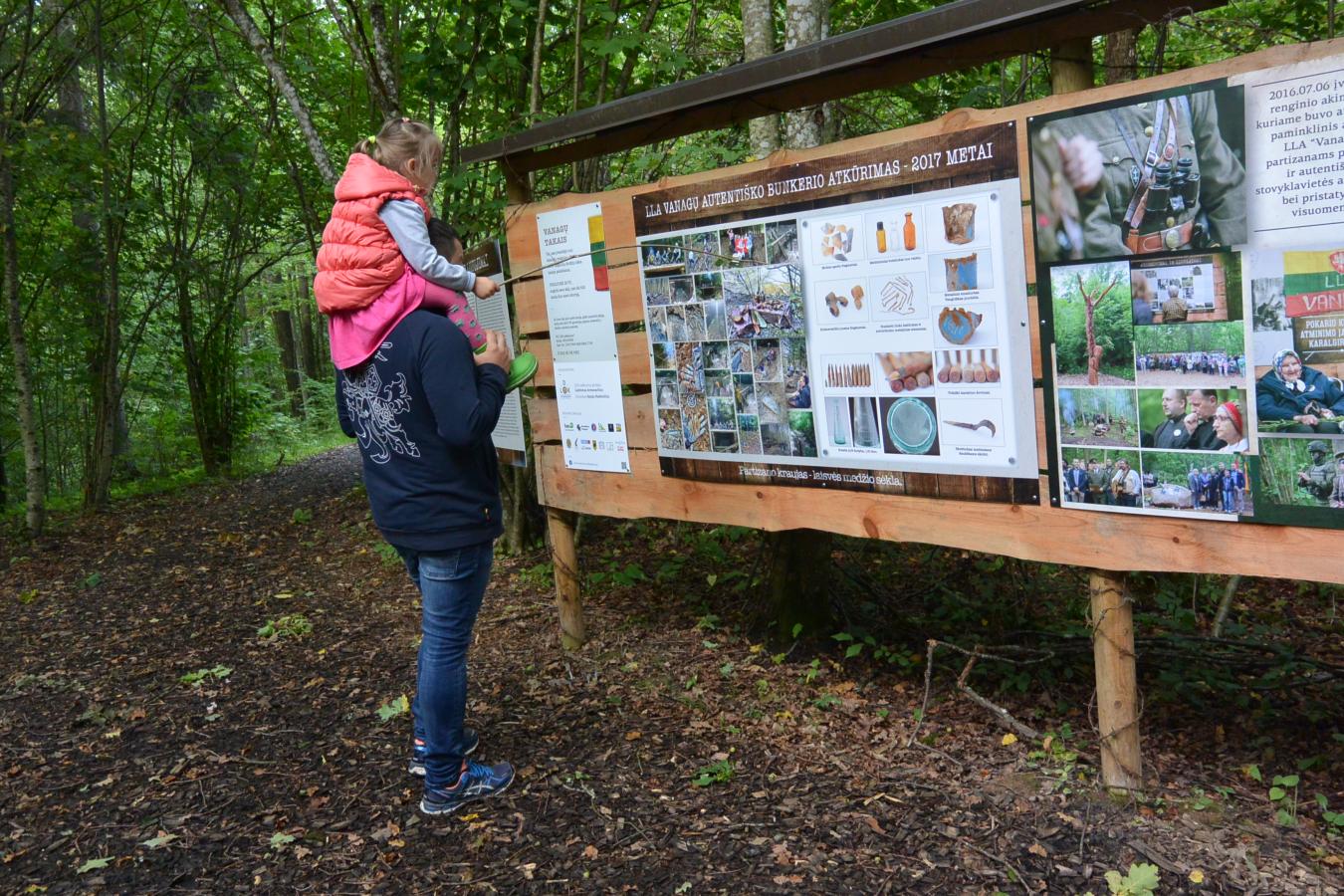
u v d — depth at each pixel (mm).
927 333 2861
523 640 4473
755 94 3484
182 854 2697
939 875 2377
